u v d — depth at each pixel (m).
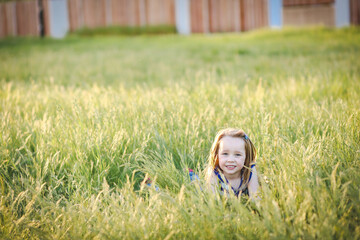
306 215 2.47
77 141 3.50
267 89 6.05
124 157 3.52
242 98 5.38
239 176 2.97
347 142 3.12
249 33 18.06
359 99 4.77
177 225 2.39
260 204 2.51
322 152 3.10
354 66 8.27
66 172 3.22
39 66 11.05
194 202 2.50
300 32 16.86
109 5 19.70
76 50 14.62
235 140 2.87
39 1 19.41
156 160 3.55
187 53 13.20
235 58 11.63
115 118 4.04
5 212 2.62
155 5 19.44
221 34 18.86
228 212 2.46
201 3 19.03
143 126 3.97
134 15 19.67
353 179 2.54
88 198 2.91
